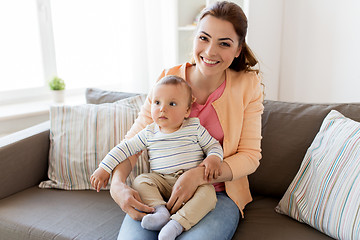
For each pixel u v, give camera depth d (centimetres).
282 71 253
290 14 240
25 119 210
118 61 262
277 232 120
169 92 120
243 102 133
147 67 256
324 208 115
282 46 249
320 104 146
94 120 161
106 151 154
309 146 137
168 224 104
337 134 125
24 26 237
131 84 256
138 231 107
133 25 246
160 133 126
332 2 215
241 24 120
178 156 123
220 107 131
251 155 130
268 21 234
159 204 114
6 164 147
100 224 129
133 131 139
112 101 177
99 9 267
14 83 238
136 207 111
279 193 142
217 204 122
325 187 117
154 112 122
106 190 154
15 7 231
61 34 255
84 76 271
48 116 221
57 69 256
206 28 119
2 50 230
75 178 156
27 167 156
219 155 122
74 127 161
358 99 212
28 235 127
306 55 236
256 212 135
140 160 151
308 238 115
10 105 228
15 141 151
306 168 129
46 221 130
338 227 110
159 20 253
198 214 109
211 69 123
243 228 125
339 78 220
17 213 135
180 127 125
